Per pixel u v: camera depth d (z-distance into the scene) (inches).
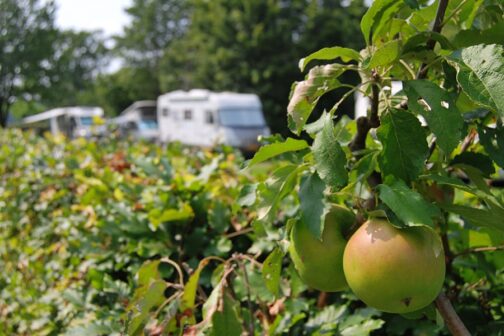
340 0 482.3
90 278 34.0
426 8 20.8
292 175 20.4
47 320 37.7
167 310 24.3
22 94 556.7
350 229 19.3
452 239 30.7
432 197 21.9
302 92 19.6
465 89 16.6
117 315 30.5
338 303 30.5
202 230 33.8
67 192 57.2
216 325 21.6
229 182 45.0
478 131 20.2
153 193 40.4
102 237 37.9
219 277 25.1
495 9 20.8
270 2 456.4
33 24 536.4
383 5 19.3
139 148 70.7
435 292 17.4
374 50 20.2
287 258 33.4
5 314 49.2
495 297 27.9
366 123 20.7
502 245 24.7
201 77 491.5
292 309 28.1
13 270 57.3
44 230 49.9
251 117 343.9
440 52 19.1
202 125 354.6
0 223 63.3
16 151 81.0
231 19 462.3
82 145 76.2
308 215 18.9
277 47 454.6
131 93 780.0
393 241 17.1
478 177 22.0
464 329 18.8
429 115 17.6
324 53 19.8
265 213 20.6
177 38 840.9
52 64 558.3
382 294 17.1
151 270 26.8
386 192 17.4
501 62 16.5
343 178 18.1
